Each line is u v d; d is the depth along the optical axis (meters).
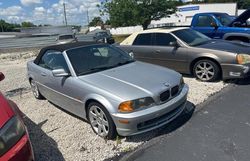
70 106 4.60
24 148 2.60
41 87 5.58
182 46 6.73
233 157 3.29
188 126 4.21
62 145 3.94
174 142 3.76
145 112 3.62
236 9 39.00
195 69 6.62
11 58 17.77
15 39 23.77
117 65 4.78
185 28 7.50
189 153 3.46
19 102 6.23
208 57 6.27
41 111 5.41
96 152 3.67
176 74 4.47
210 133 3.92
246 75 5.92
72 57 4.65
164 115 3.90
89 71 4.48
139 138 3.94
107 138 3.96
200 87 6.12
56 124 4.69
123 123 3.60
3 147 2.46
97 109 4.00
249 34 8.05
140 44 7.65
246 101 5.08
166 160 3.36
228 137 3.77
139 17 29.27
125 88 3.79
